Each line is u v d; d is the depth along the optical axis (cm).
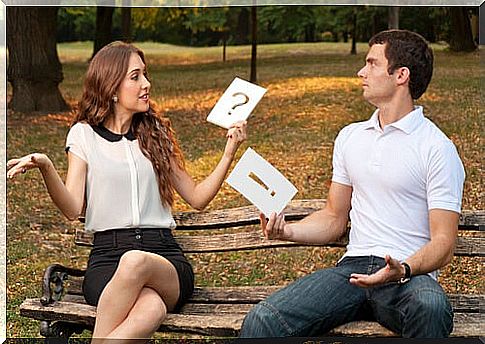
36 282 752
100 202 453
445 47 999
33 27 999
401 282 395
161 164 463
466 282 724
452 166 411
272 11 1087
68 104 1023
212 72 1069
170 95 1039
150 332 403
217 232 801
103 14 1114
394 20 1044
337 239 453
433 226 406
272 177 429
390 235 419
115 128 468
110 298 404
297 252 756
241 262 750
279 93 1006
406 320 389
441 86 949
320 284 414
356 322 414
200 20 1099
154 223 457
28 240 805
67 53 1112
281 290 415
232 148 473
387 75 425
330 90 1002
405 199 418
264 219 432
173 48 1097
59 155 948
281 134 939
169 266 426
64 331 448
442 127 911
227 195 836
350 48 1073
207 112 1002
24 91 993
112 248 447
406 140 419
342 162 444
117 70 460
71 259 795
